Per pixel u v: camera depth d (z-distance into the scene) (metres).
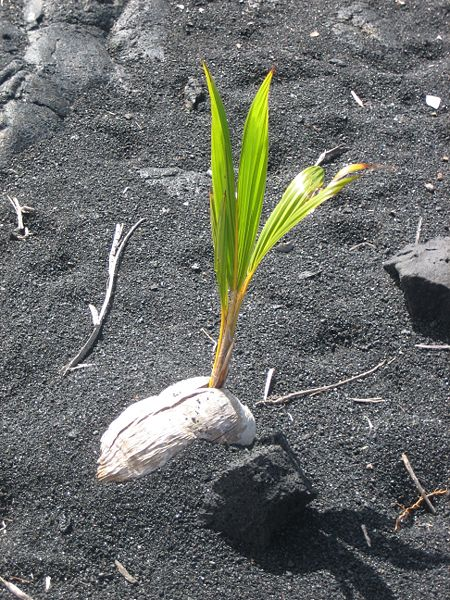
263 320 1.69
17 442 1.47
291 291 1.75
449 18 2.47
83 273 1.77
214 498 1.34
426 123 2.15
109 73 2.23
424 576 1.33
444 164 2.05
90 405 1.51
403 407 1.56
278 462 1.33
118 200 1.92
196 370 1.58
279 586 1.31
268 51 2.31
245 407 1.44
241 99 2.17
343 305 1.73
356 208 1.93
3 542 1.37
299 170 2.03
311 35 2.37
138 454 1.38
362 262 1.83
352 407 1.55
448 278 1.65
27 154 2.03
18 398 1.56
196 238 1.85
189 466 1.38
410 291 1.68
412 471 1.46
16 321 1.69
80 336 1.66
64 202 1.92
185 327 1.68
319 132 2.11
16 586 1.32
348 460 1.47
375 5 2.48
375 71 2.29
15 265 1.79
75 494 1.40
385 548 1.36
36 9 2.37
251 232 1.28
